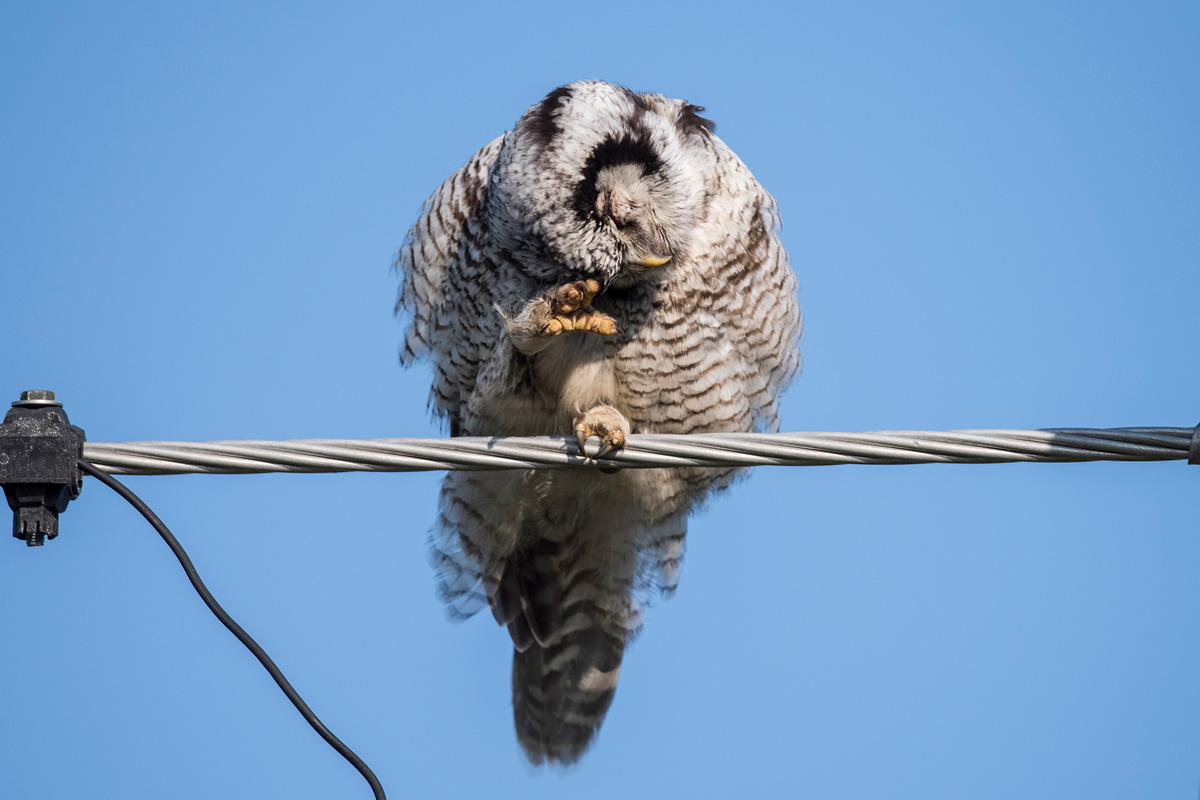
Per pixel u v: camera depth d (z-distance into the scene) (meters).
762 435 8.26
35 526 8.24
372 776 7.90
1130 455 7.83
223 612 8.07
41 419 8.30
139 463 8.33
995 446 7.96
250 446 8.34
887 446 8.09
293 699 7.95
